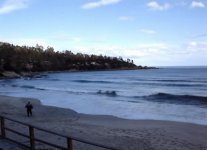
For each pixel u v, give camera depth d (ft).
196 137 58.65
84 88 222.07
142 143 51.37
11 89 215.92
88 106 116.88
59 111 94.73
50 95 164.04
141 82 285.23
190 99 136.26
